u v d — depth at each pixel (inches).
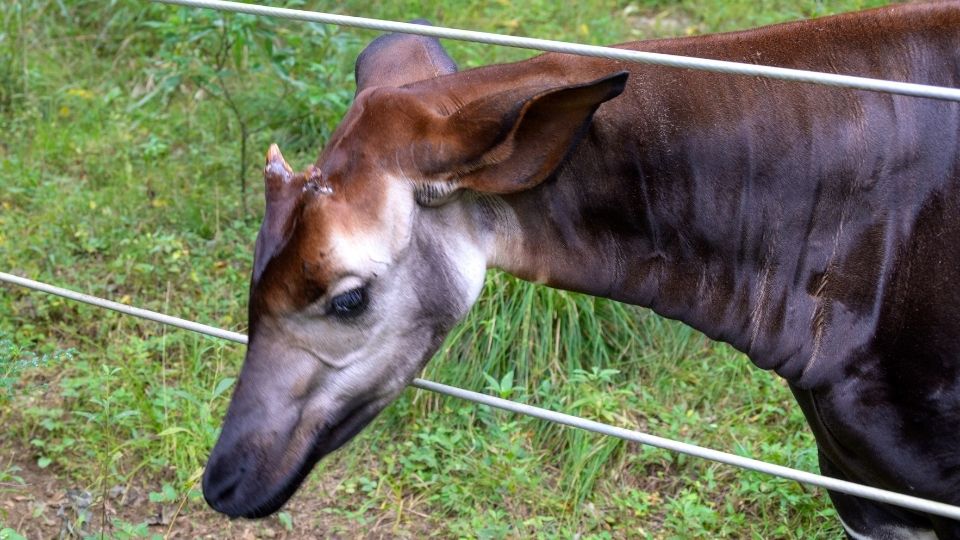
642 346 151.6
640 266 107.7
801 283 106.7
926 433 106.3
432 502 140.0
